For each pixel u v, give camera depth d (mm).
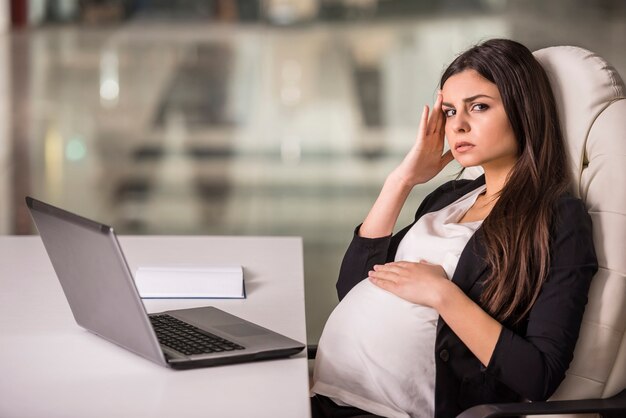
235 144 9047
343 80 10828
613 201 2102
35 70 10805
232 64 11156
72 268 1925
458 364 2102
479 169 2629
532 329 2008
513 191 2148
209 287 2336
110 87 10391
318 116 9852
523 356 1967
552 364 1966
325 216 7078
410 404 2141
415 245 2281
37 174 7727
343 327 2219
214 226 6891
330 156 8781
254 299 2318
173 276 2354
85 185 7602
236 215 7109
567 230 2061
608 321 2041
